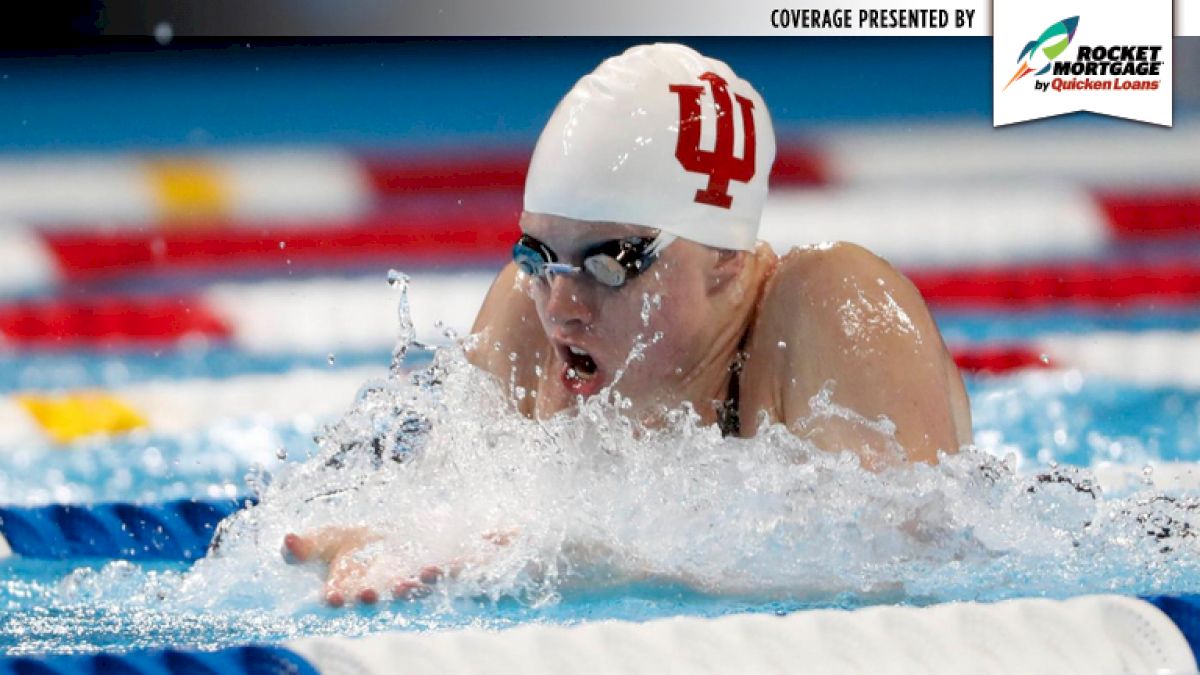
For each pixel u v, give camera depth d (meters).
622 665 5.65
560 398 8.19
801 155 20.20
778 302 8.10
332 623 6.52
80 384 15.86
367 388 8.88
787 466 7.53
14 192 20.00
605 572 7.05
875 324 7.74
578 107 7.80
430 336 17.06
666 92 7.84
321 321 17.41
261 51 23.00
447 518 7.55
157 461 13.48
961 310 17.42
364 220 19.53
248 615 6.84
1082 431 13.98
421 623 6.42
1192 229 18.72
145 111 21.66
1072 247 18.47
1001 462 8.20
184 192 20.02
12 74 22.52
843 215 19.11
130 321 17.48
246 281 18.34
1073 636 5.92
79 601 7.60
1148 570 7.30
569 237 7.61
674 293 7.73
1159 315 17.14
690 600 6.71
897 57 21.83
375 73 22.52
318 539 7.43
